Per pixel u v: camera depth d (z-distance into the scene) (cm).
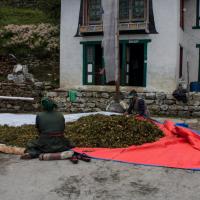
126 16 1688
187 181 547
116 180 551
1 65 1977
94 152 697
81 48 1788
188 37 1855
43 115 683
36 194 492
